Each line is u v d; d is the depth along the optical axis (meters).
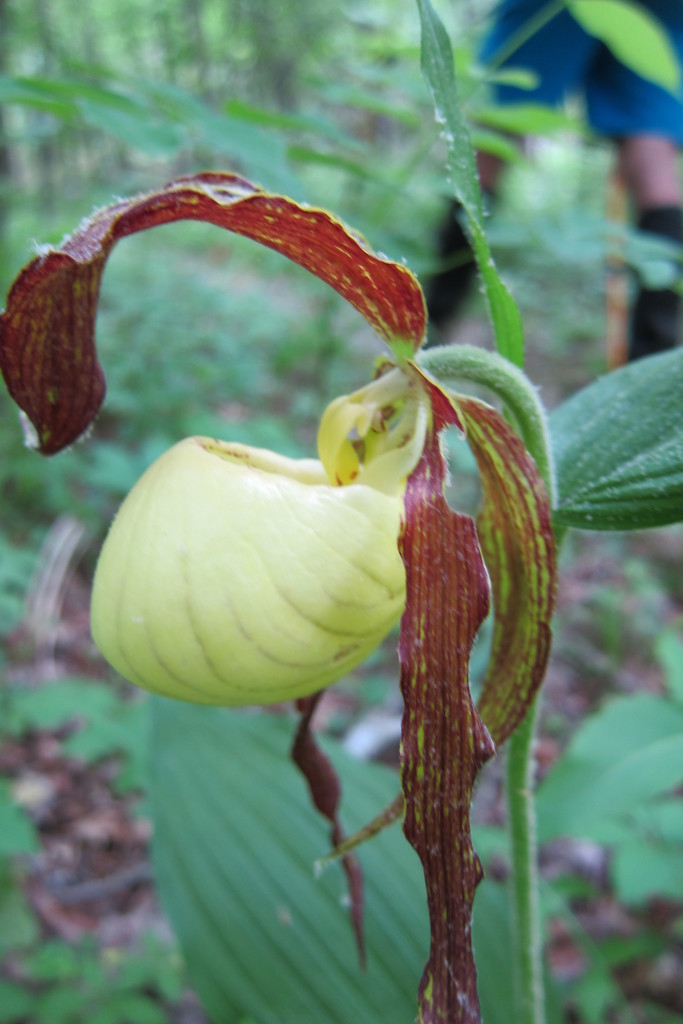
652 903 0.35
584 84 0.49
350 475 0.19
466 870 0.16
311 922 0.24
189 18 1.55
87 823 0.41
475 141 0.34
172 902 0.24
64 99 0.25
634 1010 0.31
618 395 0.19
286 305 1.14
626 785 0.25
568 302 1.22
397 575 0.17
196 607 0.16
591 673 0.50
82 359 0.19
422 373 0.17
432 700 0.16
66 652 0.49
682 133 0.47
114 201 0.16
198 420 0.57
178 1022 0.31
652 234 0.47
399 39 0.45
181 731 0.27
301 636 0.16
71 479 0.62
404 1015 0.22
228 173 0.17
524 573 0.18
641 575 0.54
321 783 0.20
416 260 0.31
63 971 0.29
